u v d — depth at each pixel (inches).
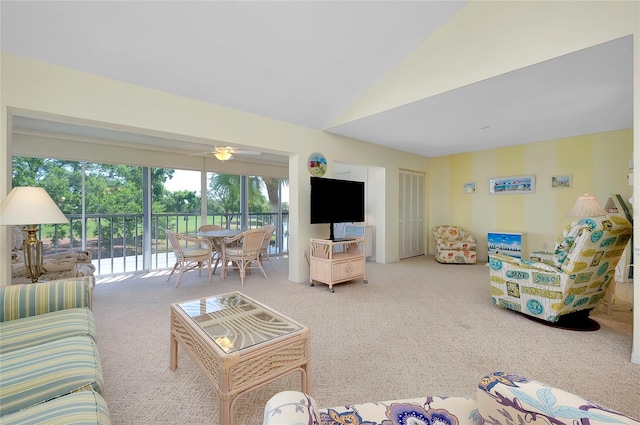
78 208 173.6
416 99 122.9
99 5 80.6
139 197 195.2
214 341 57.1
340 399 64.4
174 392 66.7
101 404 39.0
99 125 105.5
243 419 58.6
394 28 110.6
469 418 36.3
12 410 38.8
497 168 219.0
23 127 148.4
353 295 139.2
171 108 116.2
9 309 64.8
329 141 175.2
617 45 81.4
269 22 96.8
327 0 93.6
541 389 28.3
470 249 213.0
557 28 87.8
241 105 133.2
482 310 117.9
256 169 248.7
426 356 82.2
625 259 154.3
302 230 164.7
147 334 96.8
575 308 100.7
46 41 86.1
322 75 126.9
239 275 183.2
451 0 104.6
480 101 123.9
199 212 221.5
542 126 161.5
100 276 179.3
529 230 203.6
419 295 138.7
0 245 85.2
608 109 133.6
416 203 251.6
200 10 88.1
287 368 59.3
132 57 97.7
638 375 72.4
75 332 58.9
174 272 191.8
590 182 178.7
